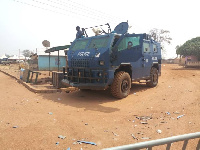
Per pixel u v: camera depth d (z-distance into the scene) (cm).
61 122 380
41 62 2256
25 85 917
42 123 371
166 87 838
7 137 301
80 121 390
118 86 606
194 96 631
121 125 370
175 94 676
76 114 443
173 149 266
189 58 3378
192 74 1392
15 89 826
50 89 766
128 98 634
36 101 577
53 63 2331
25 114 432
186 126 361
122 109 497
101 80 596
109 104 552
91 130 340
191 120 395
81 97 652
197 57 3272
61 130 337
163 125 370
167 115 438
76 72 644
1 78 1344
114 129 347
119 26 691
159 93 709
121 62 629
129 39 672
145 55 772
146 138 307
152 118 416
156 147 271
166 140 142
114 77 614
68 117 417
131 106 530
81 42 707
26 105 522
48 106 518
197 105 515
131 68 675
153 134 324
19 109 476
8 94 694
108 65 579
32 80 1086
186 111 465
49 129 339
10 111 455
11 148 264
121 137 311
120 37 601
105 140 299
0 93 714
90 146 277
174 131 338
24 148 265
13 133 317
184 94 668
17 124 362
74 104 548
